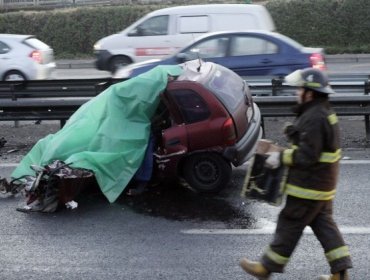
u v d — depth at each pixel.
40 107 10.39
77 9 31.11
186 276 5.05
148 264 5.32
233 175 8.10
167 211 6.74
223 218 6.45
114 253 5.60
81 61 27.73
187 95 7.23
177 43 15.50
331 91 4.26
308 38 28.83
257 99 9.83
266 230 6.05
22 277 5.15
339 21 28.47
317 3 28.64
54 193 6.90
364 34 28.28
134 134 7.32
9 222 6.54
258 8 14.88
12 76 15.60
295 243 4.46
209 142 7.18
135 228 6.24
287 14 28.94
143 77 7.51
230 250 5.58
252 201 7.00
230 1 32.78
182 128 7.22
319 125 4.19
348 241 5.68
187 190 7.50
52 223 6.47
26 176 7.53
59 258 5.53
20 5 37.25
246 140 7.36
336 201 6.86
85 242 5.89
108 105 7.55
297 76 4.30
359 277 4.94
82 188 7.00
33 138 10.81
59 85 11.81
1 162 9.08
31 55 15.67
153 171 7.54
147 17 15.95
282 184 4.43
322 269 5.09
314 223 4.50
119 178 7.13
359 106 9.60
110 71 16.28
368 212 6.48
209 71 7.64
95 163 7.02
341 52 27.81
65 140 7.36
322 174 4.30
